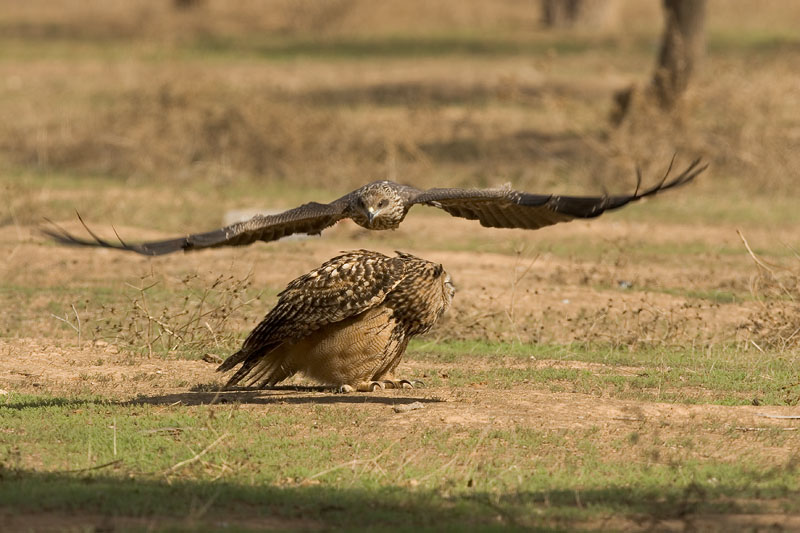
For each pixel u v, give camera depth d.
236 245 8.82
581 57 46.00
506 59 46.16
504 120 32.00
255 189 25.77
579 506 8.07
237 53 48.31
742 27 53.38
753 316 15.15
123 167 27.31
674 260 19.41
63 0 66.50
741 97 28.62
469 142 29.52
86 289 16.73
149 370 12.45
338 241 20.97
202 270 17.95
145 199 24.16
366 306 10.68
